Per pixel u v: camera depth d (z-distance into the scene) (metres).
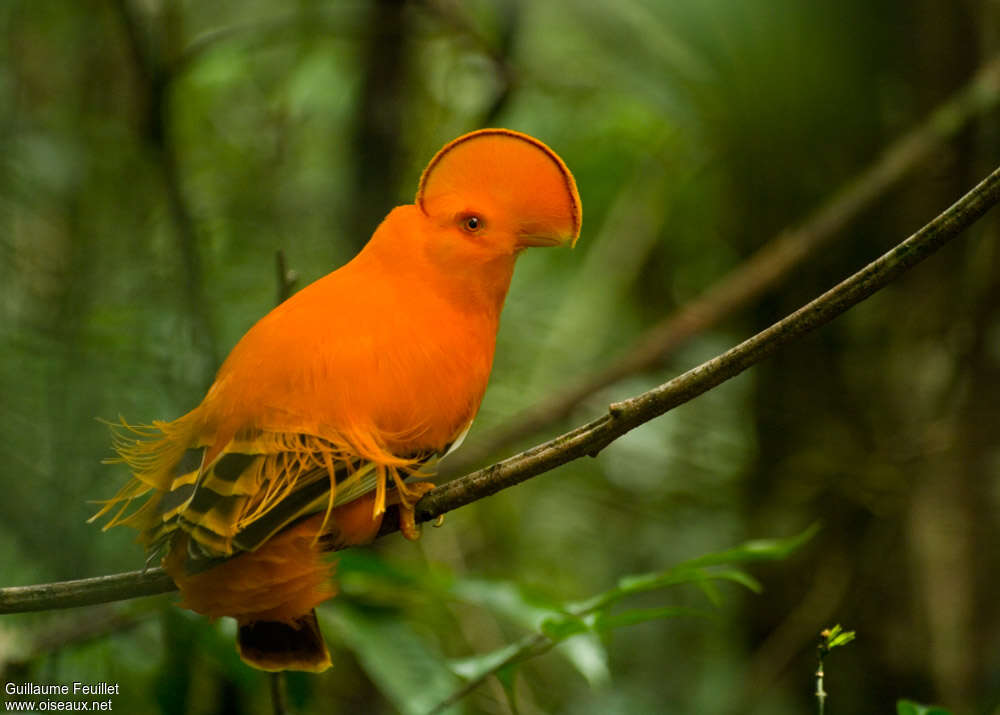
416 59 11.31
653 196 12.79
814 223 10.53
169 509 5.32
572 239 5.97
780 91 11.09
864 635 10.23
